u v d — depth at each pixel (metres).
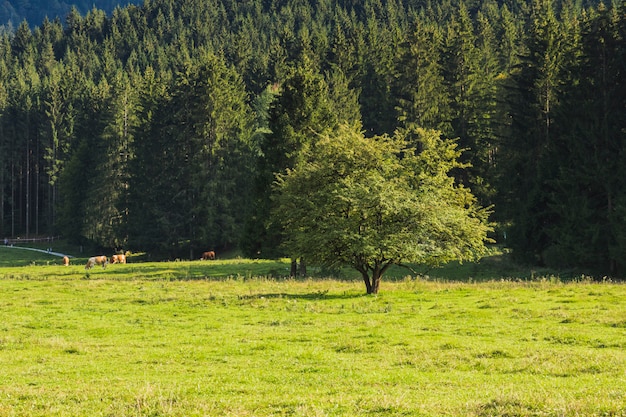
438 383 15.40
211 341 22.42
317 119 60.78
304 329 25.00
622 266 55.00
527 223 61.84
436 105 89.81
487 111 86.62
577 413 11.73
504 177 71.81
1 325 27.31
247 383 15.64
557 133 63.09
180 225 92.38
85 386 15.44
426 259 37.59
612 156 56.62
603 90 59.41
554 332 22.67
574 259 57.12
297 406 12.80
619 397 12.98
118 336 24.22
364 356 19.39
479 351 19.41
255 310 31.31
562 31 86.06
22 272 61.78
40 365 18.66
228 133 94.06
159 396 13.80
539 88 70.12
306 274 56.59
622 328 23.62
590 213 55.59
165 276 55.25
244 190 91.19
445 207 38.84
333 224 37.41
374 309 30.36
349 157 40.41
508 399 12.81
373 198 36.25
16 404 13.70
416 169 42.38
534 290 37.09
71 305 34.47
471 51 93.25
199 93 94.88
